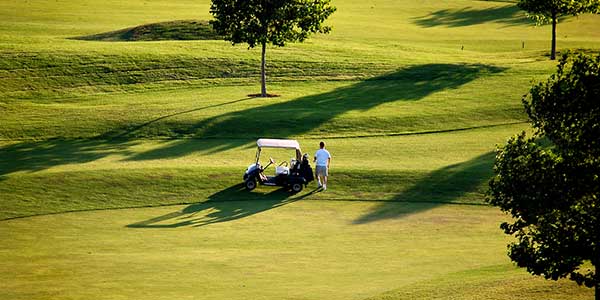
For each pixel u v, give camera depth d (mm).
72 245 65000
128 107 112125
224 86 126188
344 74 132125
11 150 94438
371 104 113250
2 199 76938
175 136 100125
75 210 74938
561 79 45406
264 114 106875
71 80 126500
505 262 59156
